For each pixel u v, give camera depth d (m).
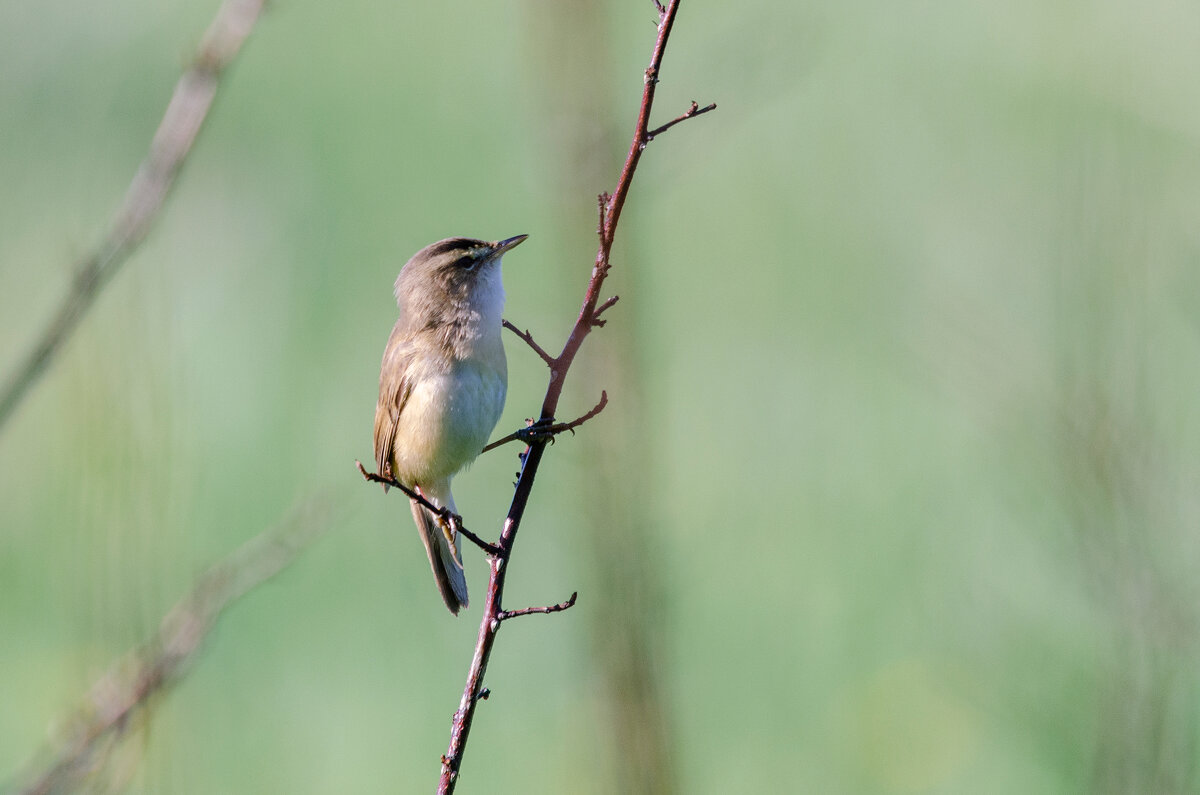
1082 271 8.42
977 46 18.72
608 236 6.09
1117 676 7.47
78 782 5.92
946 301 13.27
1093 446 7.89
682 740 10.30
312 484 12.26
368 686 11.95
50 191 16.30
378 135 17.42
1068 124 13.71
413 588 12.65
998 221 15.20
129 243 6.06
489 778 11.28
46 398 13.38
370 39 19.88
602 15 10.51
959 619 10.95
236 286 14.88
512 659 12.06
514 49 19.23
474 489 12.94
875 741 11.10
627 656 8.16
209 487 12.87
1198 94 13.75
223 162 16.73
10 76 18.25
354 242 15.64
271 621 12.44
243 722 11.46
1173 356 10.50
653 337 11.52
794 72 13.72
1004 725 10.54
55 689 11.32
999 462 12.41
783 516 12.93
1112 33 16.31
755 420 14.20
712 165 17.59
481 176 16.55
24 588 12.23
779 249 16.27
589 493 8.55
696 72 11.60
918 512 12.69
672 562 9.82
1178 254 10.96
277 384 13.95
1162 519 7.81
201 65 6.34
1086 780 9.35
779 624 11.98
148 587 6.80
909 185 16.48
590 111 10.34
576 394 8.96
